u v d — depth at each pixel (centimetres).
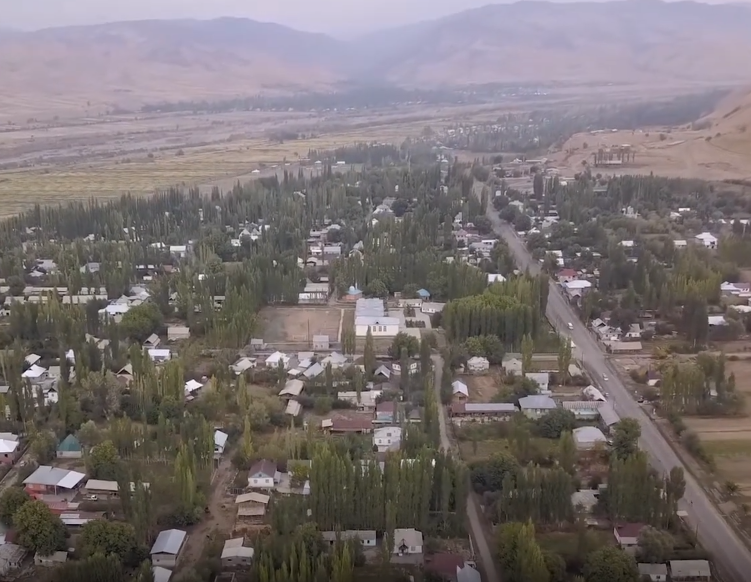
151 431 18400
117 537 14038
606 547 13738
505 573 13725
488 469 16450
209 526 15312
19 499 15125
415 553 14350
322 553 13662
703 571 13850
